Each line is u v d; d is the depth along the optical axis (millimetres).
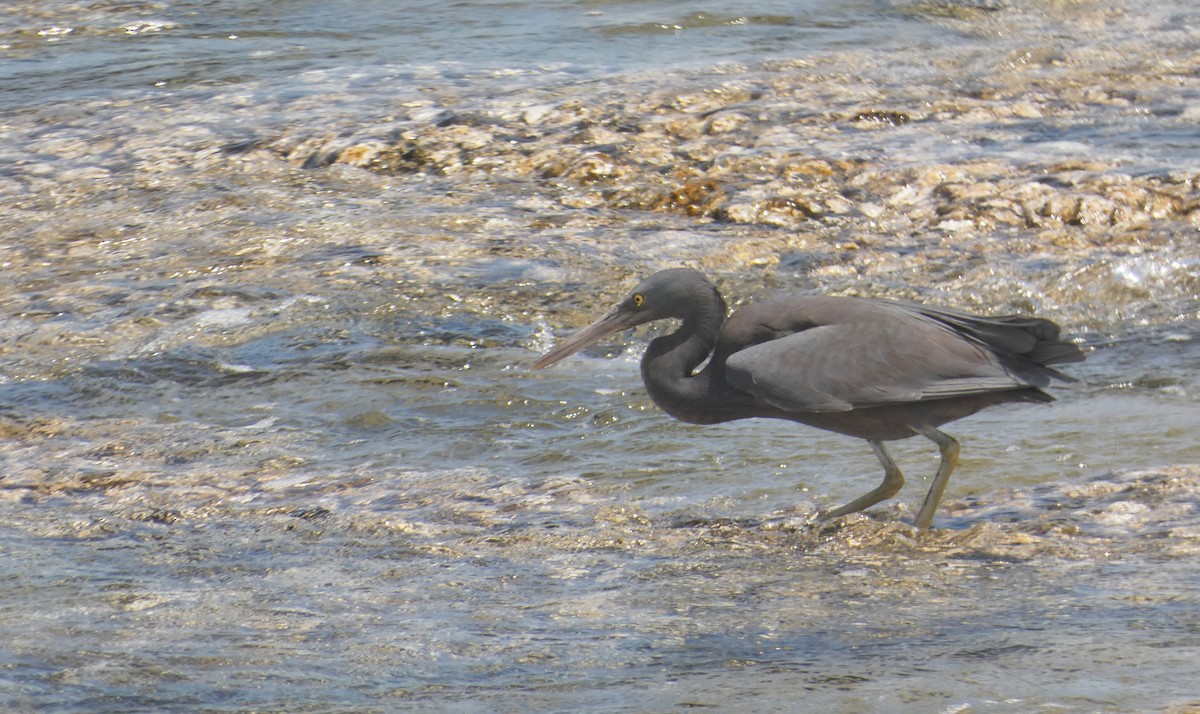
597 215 18266
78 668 7078
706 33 29750
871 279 15703
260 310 15141
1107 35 29109
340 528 9633
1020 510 9516
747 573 8469
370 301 15258
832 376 9109
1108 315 14500
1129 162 19078
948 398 9078
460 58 27234
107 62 28047
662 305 9938
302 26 31094
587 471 10844
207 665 7105
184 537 9484
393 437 11859
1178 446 10688
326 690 6742
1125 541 8742
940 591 7969
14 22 32156
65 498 10461
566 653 7160
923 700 6176
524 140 21047
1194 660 6547
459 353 13906
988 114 21875
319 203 18891
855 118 21672
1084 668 6496
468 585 8398
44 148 21828
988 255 16375
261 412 12617
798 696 6324
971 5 32500
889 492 9594
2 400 13086
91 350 14258
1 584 8508
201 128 22453
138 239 17797
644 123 21578
